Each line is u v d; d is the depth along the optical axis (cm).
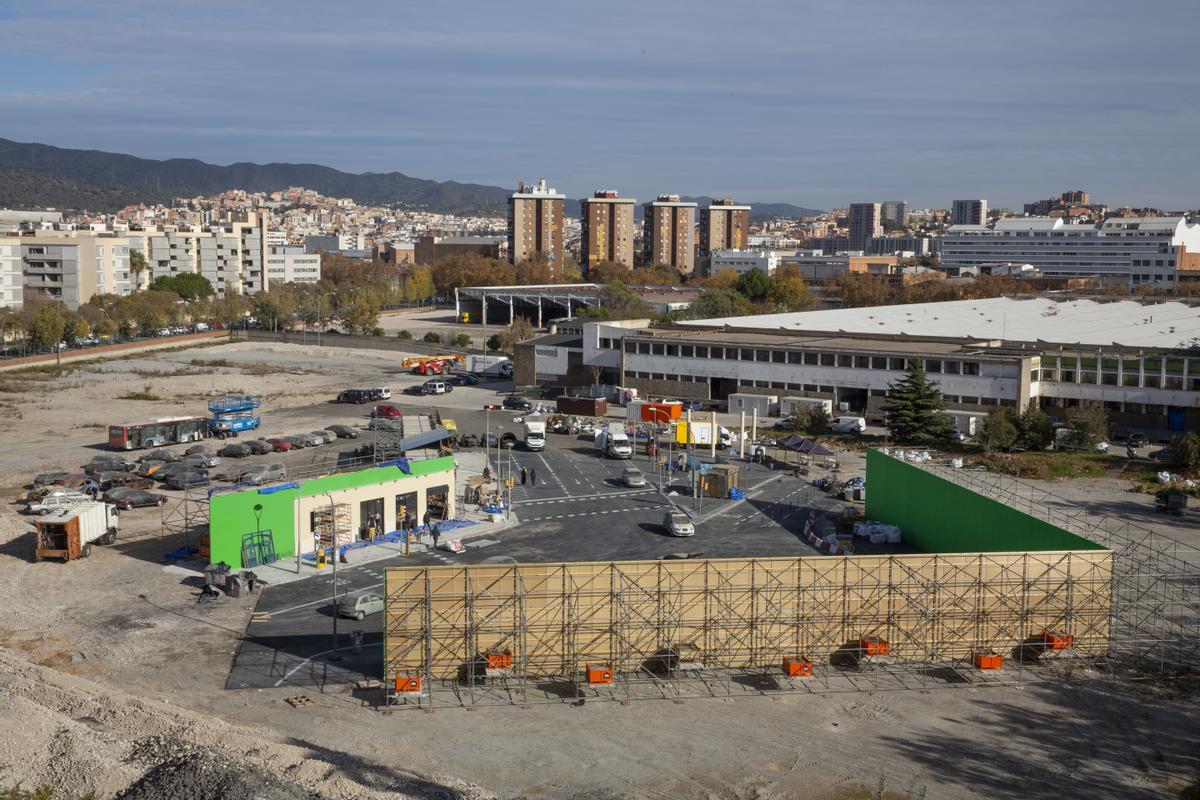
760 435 12731
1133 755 4903
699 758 4841
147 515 8912
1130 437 11906
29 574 7306
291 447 11762
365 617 6581
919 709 5378
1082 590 6053
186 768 4247
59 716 4800
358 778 4494
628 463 11338
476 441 12194
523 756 4838
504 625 5712
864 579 5934
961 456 11538
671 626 5838
